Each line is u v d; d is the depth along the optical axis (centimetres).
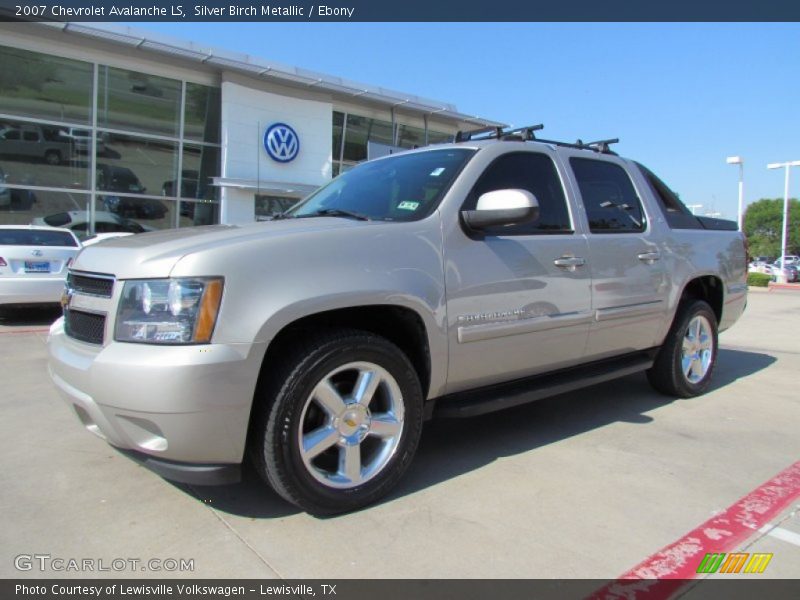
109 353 258
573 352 392
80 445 379
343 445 290
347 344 283
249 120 1791
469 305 326
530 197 310
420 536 270
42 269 881
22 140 1504
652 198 471
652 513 294
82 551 256
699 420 446
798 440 404
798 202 8712
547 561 251
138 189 1698
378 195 365
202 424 249
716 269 510
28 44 1467
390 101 2023
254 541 264
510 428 423
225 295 253
